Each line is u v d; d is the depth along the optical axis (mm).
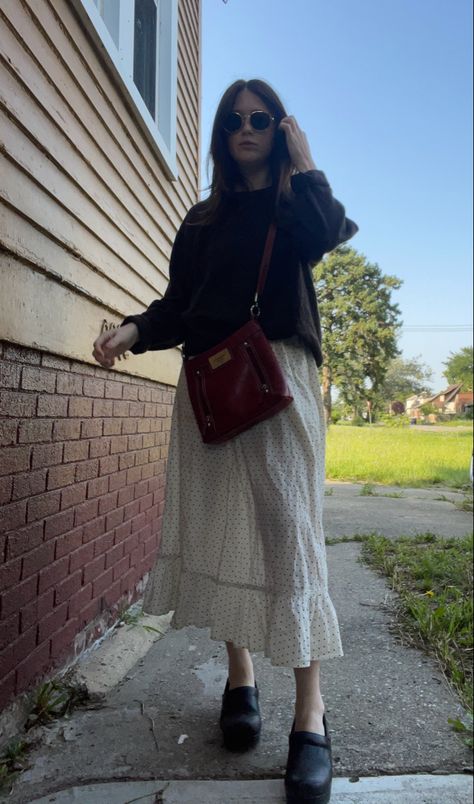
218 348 1490
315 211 1460
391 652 2309
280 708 1851
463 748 1636
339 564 3742
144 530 3135
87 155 2264
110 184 2551
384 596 3029
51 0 1919
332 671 2131
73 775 1482
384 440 23094
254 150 1585
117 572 2641
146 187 3168
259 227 1547
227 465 1516
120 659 2207
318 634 1443
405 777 1503
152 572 1606
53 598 1943
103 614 2436
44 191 1850
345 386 43156
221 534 1504
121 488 2717
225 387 1459
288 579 1397
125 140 2777
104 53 2381
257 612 1432
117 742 1638
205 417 1488
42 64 1841
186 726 1733
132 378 2910
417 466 12344
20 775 1483
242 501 1484
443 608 2623
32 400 1800
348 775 1506
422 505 6816
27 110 1723
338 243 1520
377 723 1762
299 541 1421
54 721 1748
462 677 2055
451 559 3703
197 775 1486
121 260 2723
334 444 20062
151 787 1439
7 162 1593
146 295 3191
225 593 1459
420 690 1987
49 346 1895
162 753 1582
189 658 2281
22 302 1706
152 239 3305
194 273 1645
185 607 1530
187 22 4367
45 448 1891
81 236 2193
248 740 1581
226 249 1546
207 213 1642
